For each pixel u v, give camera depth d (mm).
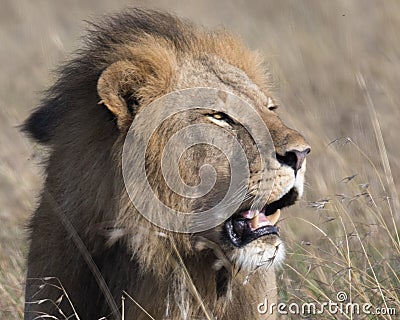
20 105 23266
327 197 13969
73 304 10391
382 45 26922
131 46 10398
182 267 9930
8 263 13719
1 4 36750
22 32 33000
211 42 10805
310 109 19938
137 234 9820
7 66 28000
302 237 13992
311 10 31219
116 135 10008
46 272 10414
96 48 10664
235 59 10820
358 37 28047
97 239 10156
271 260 9867
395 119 18672
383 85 21078
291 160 9695
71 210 10188
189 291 9922
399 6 29875
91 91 10367
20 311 12531
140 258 9891
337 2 31656
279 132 9844
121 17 11039
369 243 13117
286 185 9703
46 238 10430
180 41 10617
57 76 11773
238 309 10414
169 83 10188
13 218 15477
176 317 10086
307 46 26344
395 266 12758
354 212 14266
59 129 10641
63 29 32719
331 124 19953
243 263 9867
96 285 10406
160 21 10969
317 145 16766
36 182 16672
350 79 22969
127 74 10031
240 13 32719
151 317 9961
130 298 10039
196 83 10219
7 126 21094
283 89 20812
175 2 34344
